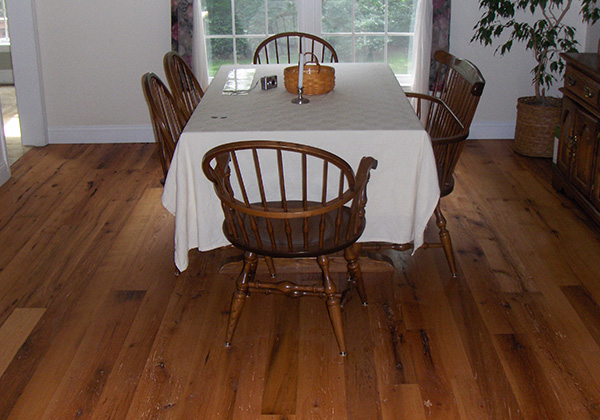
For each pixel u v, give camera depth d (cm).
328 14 430
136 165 420
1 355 245
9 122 515
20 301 277
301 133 244
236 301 246
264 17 432
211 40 440
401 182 252
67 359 243
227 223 241
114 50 441
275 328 260
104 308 273
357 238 234
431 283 288
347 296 276
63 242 324
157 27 435
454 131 289
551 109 407
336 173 252
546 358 240
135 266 304
